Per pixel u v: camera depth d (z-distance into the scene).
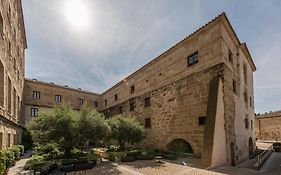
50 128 12.41
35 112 28.78
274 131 39.44
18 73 20.30
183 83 16.53
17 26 18.66
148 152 16.30
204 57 15.03
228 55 15.14
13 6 16.05
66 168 10.59
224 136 13.05
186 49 16.88
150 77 21.22
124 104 26.42
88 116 13.76
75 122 12.95
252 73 24.64
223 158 12.53
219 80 13.39
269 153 22.34
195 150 14.30
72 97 33.50
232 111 14.80
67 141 13.54
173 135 16.69
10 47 14.82
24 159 15.63
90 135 13.55
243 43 18.33
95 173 10.38
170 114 17.45
